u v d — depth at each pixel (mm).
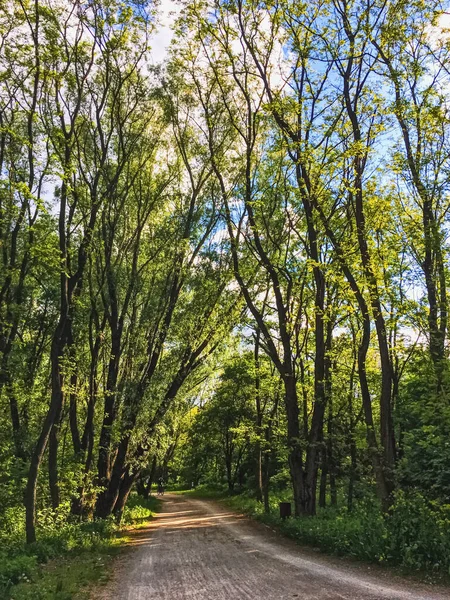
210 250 23047
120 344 22188
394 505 11242
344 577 8586
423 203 16328
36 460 13781
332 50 14859
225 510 31438
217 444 49156
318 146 15688
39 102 16734
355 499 19953
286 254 20062
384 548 9461
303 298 20062
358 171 14781
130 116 21266
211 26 17500
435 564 8445
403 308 14211
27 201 16188
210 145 21453
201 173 22953
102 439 20641
